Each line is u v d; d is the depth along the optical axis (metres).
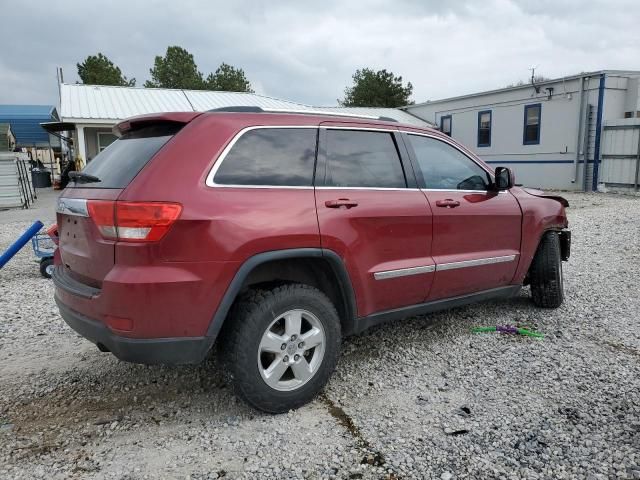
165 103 20.61
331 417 3.15
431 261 3.90
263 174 3.13
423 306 3.98
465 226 4.14
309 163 3.36
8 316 5.17
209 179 2.91
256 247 2.94
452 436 2.92
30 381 3.68
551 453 2.74
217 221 2.83
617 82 17.94
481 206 4.29
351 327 3.54
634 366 3.81
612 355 4.02
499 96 21.69
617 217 11.73
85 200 2.96
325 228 3.23
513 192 4.77
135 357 2.76
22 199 16.67
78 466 2.69
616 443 2.82
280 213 3.07
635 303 5.36
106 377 3.74
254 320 2.97
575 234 9.77
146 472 2.63
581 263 7.31
